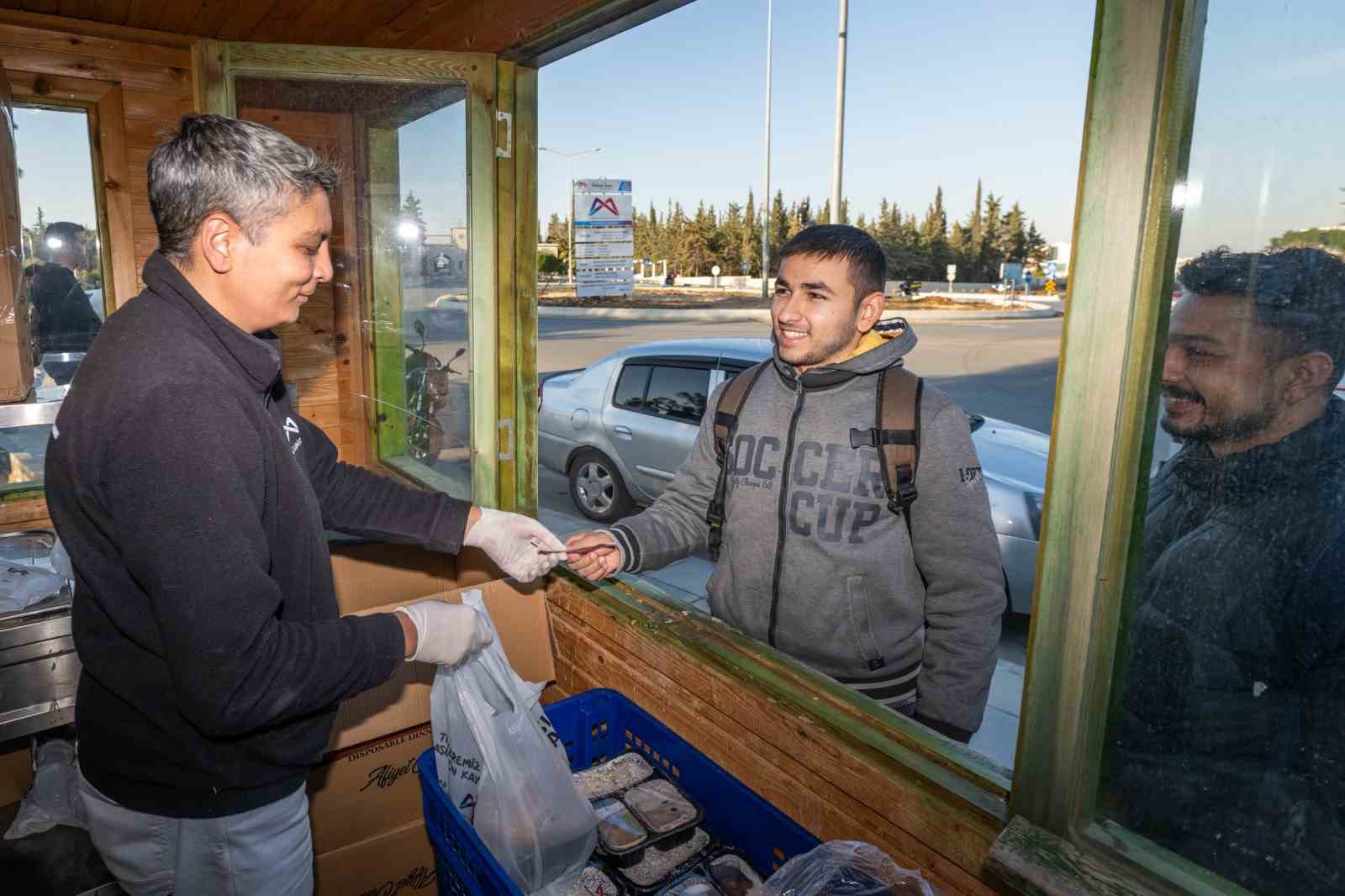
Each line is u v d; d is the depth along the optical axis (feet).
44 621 5.97
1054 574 3.17
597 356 42.68
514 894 3.65
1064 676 3.18
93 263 8.37
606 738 5.32
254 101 7.24
